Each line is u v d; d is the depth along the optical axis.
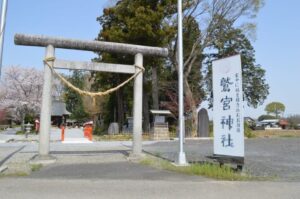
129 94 35.47
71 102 63.72
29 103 38.50
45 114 11.66
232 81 9.95
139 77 13.01
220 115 10.33
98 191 7.18
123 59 26.28
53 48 11.87
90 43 12.24
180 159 11.19
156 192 7.13
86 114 57.38
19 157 12.81
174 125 32.91
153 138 24.33
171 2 26.81
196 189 7.43
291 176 9.22
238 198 6.65
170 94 33.88
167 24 27.20
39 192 7.04
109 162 11.76
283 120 50.75
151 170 10.06
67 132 38.84
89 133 24.16
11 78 39.12
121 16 27.03
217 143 10.38
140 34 25.59
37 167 10.41
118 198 6.57
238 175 9.12
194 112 28.56
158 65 30.36
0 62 9.71
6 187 7.53
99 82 31.70
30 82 39.22
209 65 42.84
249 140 22.95
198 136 26.73
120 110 33.16
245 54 50.25
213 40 29.95
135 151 12.71
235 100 9.80
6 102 38.44
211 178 8.84
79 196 6.70
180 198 6.63
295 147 17.94
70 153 14.45
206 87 43.12
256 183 8.12
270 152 15.43
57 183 8.03
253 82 52.34
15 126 48.75
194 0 28.92
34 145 18.41
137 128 12.83
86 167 10.59
